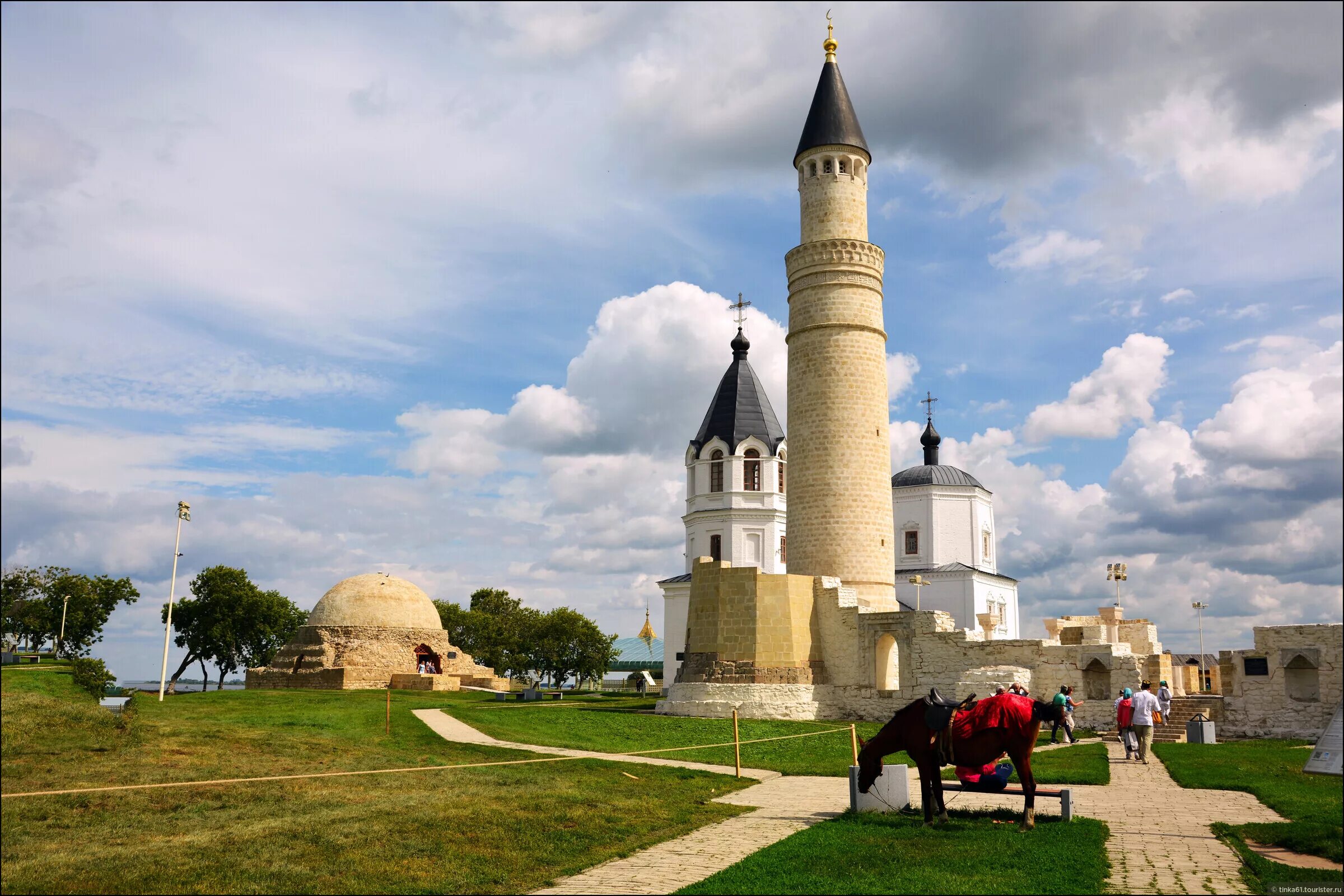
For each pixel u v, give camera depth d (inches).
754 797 874.8
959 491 3250.5
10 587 3538.4
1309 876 531.5
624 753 1183.6
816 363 1930.4
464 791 804.0
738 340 3240.7
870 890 513.0
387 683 2391.7
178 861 576.4
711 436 3100.4
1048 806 787.4
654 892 540.7
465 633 3986.2
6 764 808.3
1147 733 1105.4
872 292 1963.6
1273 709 1430.9
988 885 518.3
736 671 1760.6
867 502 1887.3
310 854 601.3
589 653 3902.6
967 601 3080.7
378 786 820.0
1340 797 794.2
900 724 727.1
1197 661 3009.4
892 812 744.3
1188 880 530.3
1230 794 848.3
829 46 2084.2
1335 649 1397.6
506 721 1424.7
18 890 517.7
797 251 1985.7
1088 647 1595.7
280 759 918.4
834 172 1983.3
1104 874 542.3
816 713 1742.1
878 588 1871.3
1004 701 687.7
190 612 3503.9
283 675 2399.1
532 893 550.3
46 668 2091.5
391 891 542.6
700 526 3056.1
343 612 2554.1
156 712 1288.1
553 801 779.4
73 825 657.6
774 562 2982.3
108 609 3693.4
